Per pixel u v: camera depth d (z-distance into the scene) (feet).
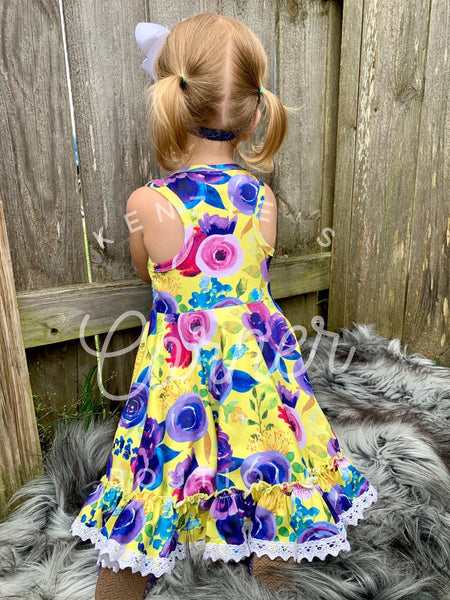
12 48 4.35
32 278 4.92
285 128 4.59
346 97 6.86
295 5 6.19
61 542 4.09
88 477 4.63
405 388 6.27
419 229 6.66
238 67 4.00
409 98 6.38
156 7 5.09
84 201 5.09
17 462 4.54
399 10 6.20
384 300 7.20
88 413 5.21
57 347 5.25
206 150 4.25
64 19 4.56
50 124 4.71
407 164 6.58
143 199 4.13
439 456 4.93
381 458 4.92
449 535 4.10
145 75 5.16
